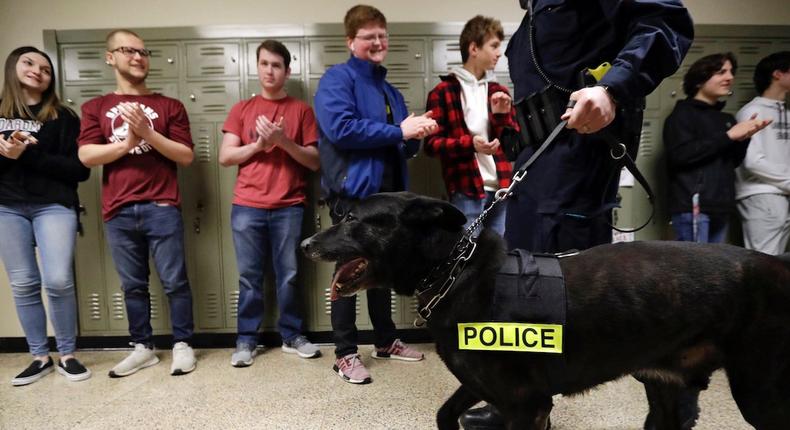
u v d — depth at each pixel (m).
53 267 2.43
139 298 2.64
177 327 2.64
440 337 1.25
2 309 3.03
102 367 2.65
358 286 1.33
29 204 2.43
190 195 2.99
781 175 2.72
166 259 2.62
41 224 2.44
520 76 1.52
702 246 1.24
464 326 1.17
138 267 2.63
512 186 1.29
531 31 1.45
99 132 2.57
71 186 2.54
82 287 2.99
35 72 2.41
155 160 2.59
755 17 3.15
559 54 1.40
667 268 1.17
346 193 2.27
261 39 2.92
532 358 1.16
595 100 1.16
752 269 1.17
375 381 2.35
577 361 1.18
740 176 2.87
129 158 2.54
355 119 2.22
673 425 1.47
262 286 2.78
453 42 2.96
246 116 2.74
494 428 1.74
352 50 2.40
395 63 2.96
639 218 3.08
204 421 1.95
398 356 2.66
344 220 1.36
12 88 2.42
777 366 1.16
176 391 2.27
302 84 2.96
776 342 1.15
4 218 2.39
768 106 2.76
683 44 1.26
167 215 2.60
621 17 1.29
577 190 1.43
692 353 1.22
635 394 2.13
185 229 3.00
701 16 3.13
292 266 2.75
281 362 2.67
